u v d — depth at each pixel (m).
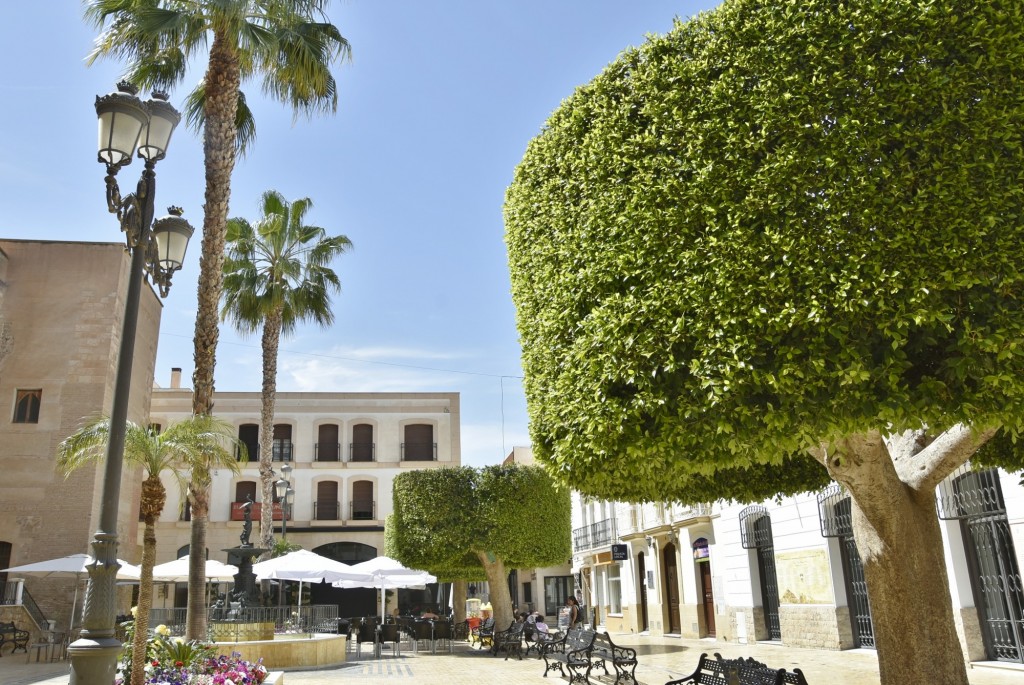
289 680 14.17
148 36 13.95
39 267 26.02
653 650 18.73
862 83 5.31
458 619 29.20
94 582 6.09
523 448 43.53
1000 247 4.65
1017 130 4.93
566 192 6.82
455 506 21.02
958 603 12.22
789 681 6.02
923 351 5.02
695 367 5.16
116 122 6.56
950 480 12.62
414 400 39.50
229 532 35.44
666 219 5.74
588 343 6.01
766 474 8.94
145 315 29.34
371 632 20.69
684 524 22.08
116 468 6.38
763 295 5.13
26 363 25.11
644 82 6.38
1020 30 5.05
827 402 4.83
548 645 15.54
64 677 14.70
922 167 5.02
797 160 5.30
